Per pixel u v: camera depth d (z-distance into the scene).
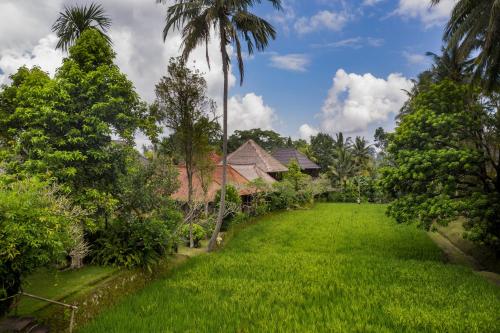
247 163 45.38
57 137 12.64
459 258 17.52
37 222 7.51
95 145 13.32
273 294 10.99
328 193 50.75
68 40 15.55
